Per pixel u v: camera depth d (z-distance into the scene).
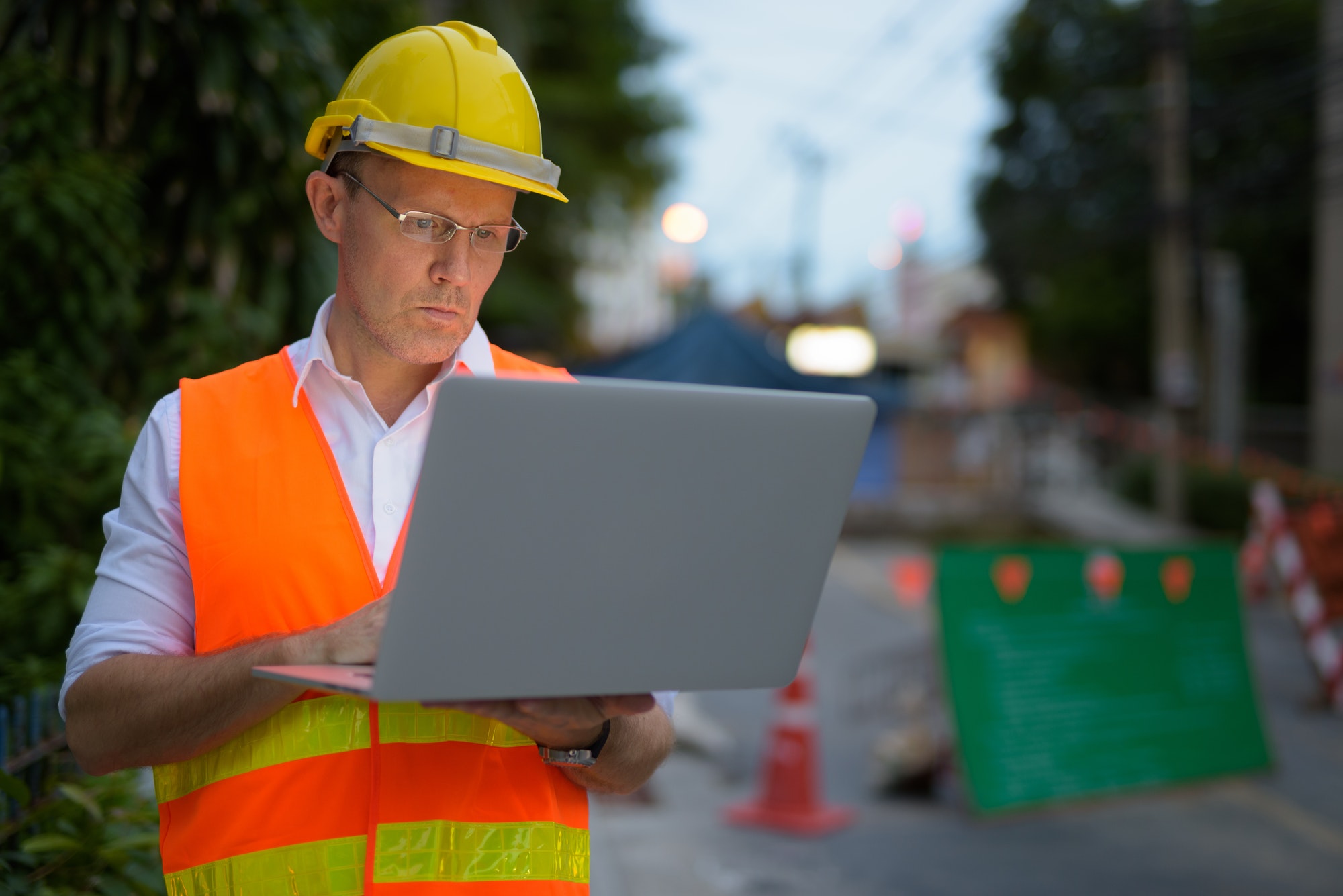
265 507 1.27
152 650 1.26
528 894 1.25
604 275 21.89
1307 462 23.12
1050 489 23.42
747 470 1.06
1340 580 9.20
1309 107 20.56
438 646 0.98
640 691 1.08
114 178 3.26
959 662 6.23
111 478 3.04
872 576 16.56
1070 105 25.95
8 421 3.05
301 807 1.22
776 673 1.14
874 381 16.69
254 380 1.36
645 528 1.03
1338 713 8.72
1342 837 5.97
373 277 1.35
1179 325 17.45
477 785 1.26
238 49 3.54
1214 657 7.04
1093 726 6.52
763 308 29.02
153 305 3.65
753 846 5.65
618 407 0.99
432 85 1.35
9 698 2.44
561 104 19.39
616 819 6.04
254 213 3.63
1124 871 5.41
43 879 2.06
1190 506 18.75
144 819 2.24
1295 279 24.66
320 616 1.26
